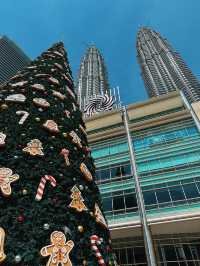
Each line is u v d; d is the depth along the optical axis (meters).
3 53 106.62
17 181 8.92
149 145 32.28
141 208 25.14
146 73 110.25
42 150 10.68
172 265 22.28
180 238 23.75
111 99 45.91
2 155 9.80
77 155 12.00
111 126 38.28
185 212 23.72
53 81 17.28
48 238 7.72
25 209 8.16
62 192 9.41
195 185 25.72
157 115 37.12
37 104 13.51
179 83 96.31
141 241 24.31
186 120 33.38
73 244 8.02
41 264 7.09
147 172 29.03
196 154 28.78
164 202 25.41
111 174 30.81
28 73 18.00
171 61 105.94
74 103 17.53
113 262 9.20
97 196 11.27
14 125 11.48
